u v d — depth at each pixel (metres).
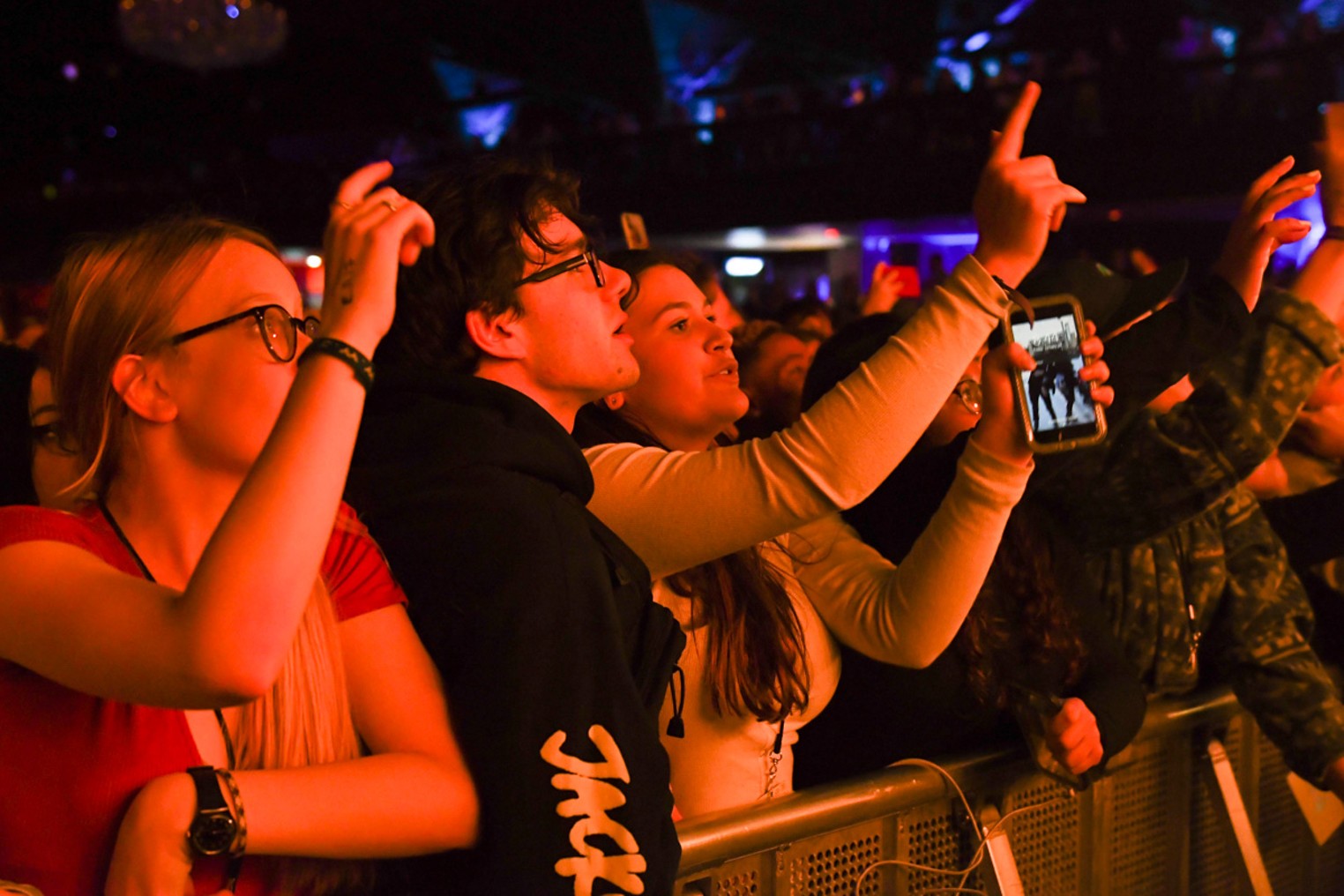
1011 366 1.40
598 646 1.12
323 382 0.87
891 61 22.33
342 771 1.01
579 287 1.36
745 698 1.51
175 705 0.86
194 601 0.83
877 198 16.72
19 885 0.89
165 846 0.90
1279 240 1.78
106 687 0.87
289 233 21.58
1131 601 1.95
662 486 1.34
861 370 1.29
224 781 0.94
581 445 1.63
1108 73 14.38
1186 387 2.25
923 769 1.63
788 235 18.14
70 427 1.04
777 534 1.32
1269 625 1.99
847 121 16.98
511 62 25.47
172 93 25.50
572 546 1.15
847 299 15.13
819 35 23.20
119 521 1.02
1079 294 1.91
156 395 1.00
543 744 1.06
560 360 1.35
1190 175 13.74
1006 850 1.65
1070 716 1.63
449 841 1.04
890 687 1.73
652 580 1.43
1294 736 1.94
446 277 1.32
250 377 0.99
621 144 19.19
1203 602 1.98
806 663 1.59
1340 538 2.28
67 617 0.88
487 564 1.11
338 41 25.30
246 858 0.99
